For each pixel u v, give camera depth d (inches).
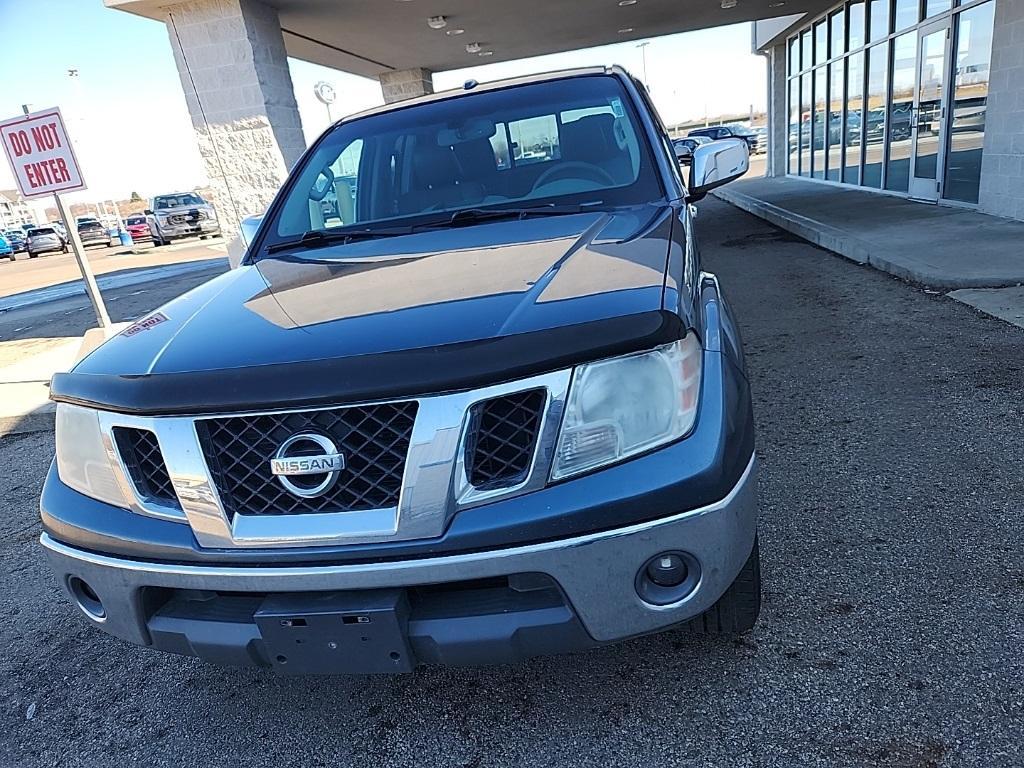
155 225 1162.0
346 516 61.1
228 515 63.4
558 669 85.7
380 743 79.5
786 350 196.9
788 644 84.5
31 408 227.8
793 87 711.1
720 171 121.4
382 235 108.0
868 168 511.5
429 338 62.2
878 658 80.6
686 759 71.2
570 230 93.4
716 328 75.9
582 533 60.3
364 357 60.4
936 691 75.0
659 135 117.0
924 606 88.0
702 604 64.0
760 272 309.3
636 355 62.0
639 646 87.3
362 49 482.3
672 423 62.9
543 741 76.2
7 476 180.9
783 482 123.3
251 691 91.0
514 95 124.0
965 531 102.5
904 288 245.0
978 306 209.6
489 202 111.9
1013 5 303.6
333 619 62.7
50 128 238.7
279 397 59.6
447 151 119.1
